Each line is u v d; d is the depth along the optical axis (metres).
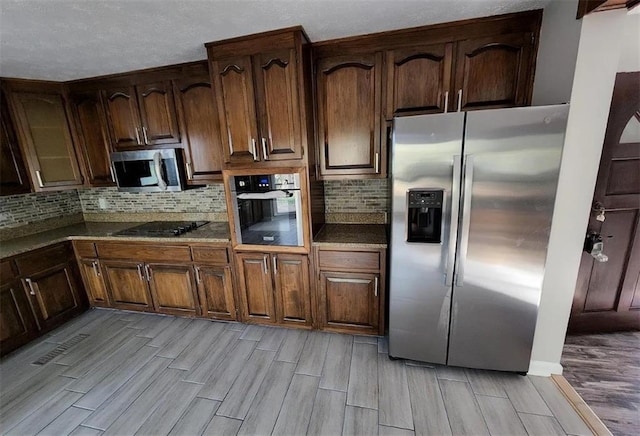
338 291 2.31
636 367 2.00
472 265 1.78
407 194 1.76
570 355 2.13
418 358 2.03
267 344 2.34
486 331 1.87
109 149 2.72
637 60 1.91
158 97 2.49
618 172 2.07
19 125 2.49
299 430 1.62
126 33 1.75
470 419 1.64
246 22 1.71
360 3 1.56
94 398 1.88
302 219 2.20
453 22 1.86
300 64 1.91
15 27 1.59
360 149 2.21
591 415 1.64
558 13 1.61
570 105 1.53
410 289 1.92
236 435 1.60
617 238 2.18
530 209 1.64
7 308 2.30
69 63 2.17
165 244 2.59
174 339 2.45
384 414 1.69
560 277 1.77
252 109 2.07
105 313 2.90
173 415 1.74
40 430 1.67
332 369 2.05
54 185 2.71
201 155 2.52
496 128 1.57
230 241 2.43
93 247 2.78
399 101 2.07
